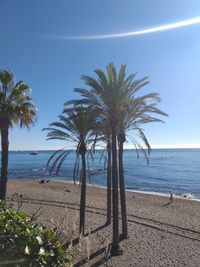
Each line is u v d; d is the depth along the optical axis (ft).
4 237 16.60
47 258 15.38
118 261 54.03
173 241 67.21
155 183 239.30
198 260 56.24
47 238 16.74
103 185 217.97
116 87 57.41
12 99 84.33
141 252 59.31
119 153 67.31
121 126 63.21
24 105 85.05
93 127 62.80
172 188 212.02
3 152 84.17
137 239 67.41
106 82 57.62
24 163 518.78
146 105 62.44
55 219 76.28
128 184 231.71
